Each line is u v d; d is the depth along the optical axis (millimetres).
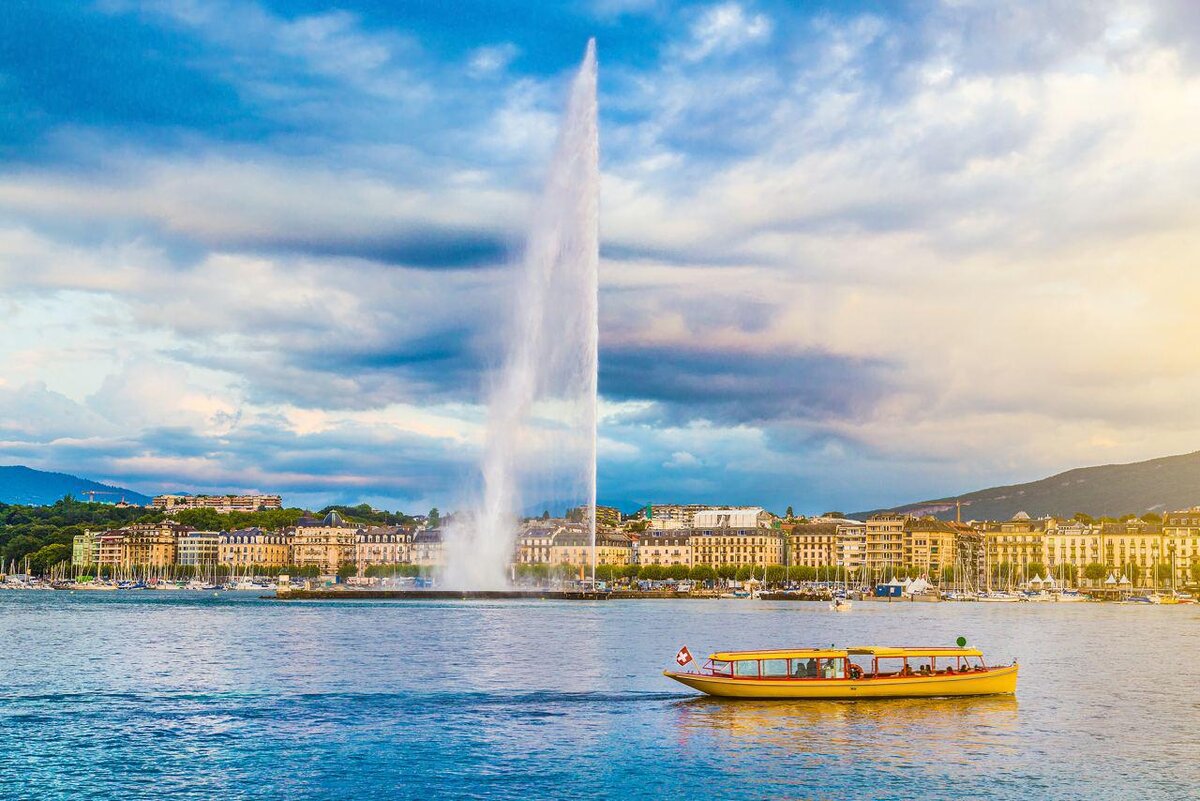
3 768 90500
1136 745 99562
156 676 140000
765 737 101500
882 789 85312
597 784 86312
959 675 122125
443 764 91875
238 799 82688
